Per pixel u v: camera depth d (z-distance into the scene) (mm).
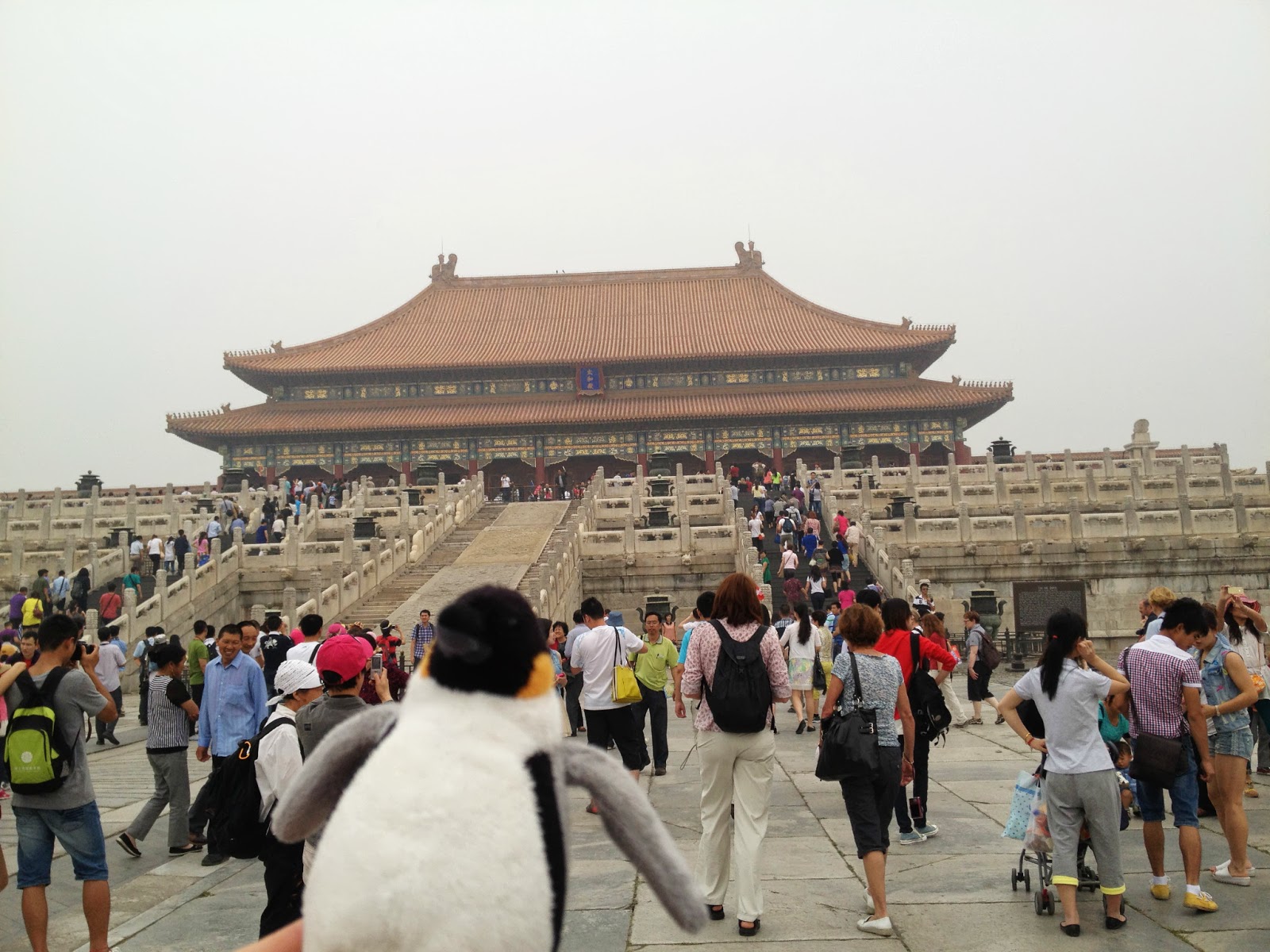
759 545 40844
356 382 85812
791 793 14469
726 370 85625
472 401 85375
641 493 48188
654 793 14812
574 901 9383
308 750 7508
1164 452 62719
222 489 57188
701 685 8914
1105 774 8438
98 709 8438
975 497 43750
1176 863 10461
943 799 13773
